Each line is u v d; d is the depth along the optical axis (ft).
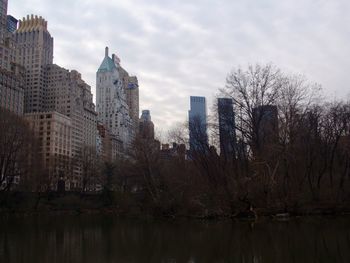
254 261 68.03
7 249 88.63
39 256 78.43
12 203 293.64
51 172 400.67
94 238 111.04
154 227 144.87
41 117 601.62
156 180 223.92
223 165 193.57
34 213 294.87
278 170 177.58
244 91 188.96
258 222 146.30
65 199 342.44
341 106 208.64
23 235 121.29
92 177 446.60
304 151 192.85
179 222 167.12
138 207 255.29
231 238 99.35
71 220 209.05
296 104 184.24
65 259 74.84
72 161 471.21
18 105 611.06
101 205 344.90
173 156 241.35
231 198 169.17
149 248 87.45
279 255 72.95
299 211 174.60
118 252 82.74
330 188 195.11
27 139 295.28
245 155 190.60
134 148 249.75
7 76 580.30
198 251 81.00
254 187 166.50
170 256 75.92
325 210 180.75
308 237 96.32
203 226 139.44
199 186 195.11
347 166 201.26
